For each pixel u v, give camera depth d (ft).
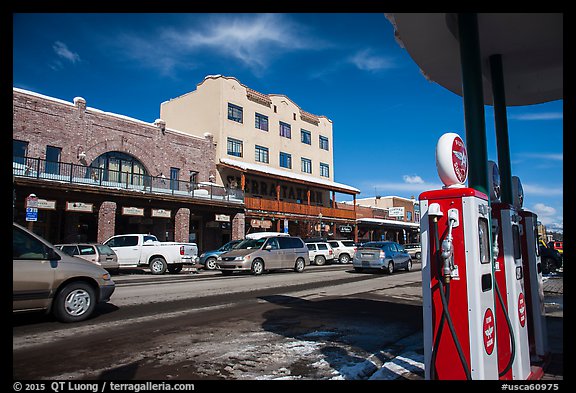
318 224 120.37
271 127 120.98
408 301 32.14
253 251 57.11
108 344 18.80
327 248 89.66
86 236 81.46
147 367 15.56
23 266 21.58
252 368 15.47
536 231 16.80
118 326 22.57
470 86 14.20
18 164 63.72
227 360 16.44
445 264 10.53
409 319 24.86
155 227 88.94
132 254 60.80
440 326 10.77
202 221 101.50
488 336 10.71
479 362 10.13
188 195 85.76
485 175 13.76
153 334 20.75
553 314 25.99
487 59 19.86
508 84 21.90
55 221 75.25
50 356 16.87
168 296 34.63
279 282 46.44
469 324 10.33
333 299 33.04
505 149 18.58
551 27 16.74
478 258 10.50
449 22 16.12
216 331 21.49
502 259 13.60
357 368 15.35
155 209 79.36
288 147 126.41
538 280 15.89
